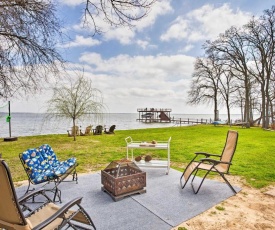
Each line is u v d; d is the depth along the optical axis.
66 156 7.00
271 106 22.80
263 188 3.93
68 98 11.04
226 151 4.03
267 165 5.53
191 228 2.62
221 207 3.17
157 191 3.77
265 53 19.22
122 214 2.95
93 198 3.50
